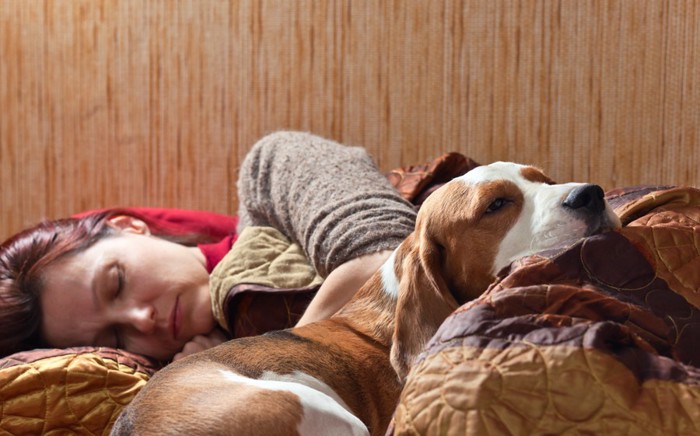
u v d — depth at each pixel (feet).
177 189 8.28
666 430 3.01
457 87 7.89
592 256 3.97
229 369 4.41
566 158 7.87
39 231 6.66
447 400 3.21
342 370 4.75
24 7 8.18
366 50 7.93
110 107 8.23
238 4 8.01
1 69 8.25
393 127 7.98
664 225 4.26
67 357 5.30
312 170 6.44
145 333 6.14
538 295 3.61
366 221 5.93
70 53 8.21
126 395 5.24
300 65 8.02
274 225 6.68
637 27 7.71
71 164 8.32
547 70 7.80
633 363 3.22
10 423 5.07
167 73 8.15
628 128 7.81
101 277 6.15
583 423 3.07
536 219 4.70
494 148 7.91
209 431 3.80
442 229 5.01
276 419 3.93
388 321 5.12
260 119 8.11
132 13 8.12
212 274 6.30
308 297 6.06
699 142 7.77
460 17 7.82
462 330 3.48
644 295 3.88
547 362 3.21
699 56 7.70
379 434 4.79
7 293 6.12
